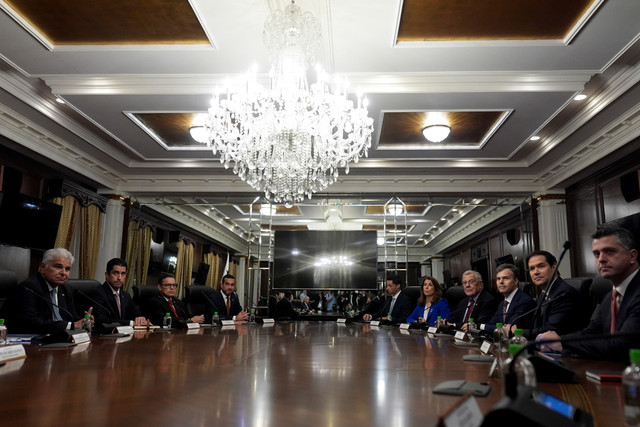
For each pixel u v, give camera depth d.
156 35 3.44
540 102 4.31
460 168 6.45
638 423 0.83
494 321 3.46
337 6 3.03
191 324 3.95
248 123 4.13
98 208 6.73
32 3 3.05
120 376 1.34
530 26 3.25
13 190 5.03
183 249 9.39
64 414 0.88
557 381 1.23
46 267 3.09
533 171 6.56
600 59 3.64
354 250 7.90
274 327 4.45
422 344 2.57
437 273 10.55
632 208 5.09
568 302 2.66
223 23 3.24
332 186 6.98
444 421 0.55
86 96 4.25
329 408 0.95
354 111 3.97
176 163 6.45
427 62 3.76
